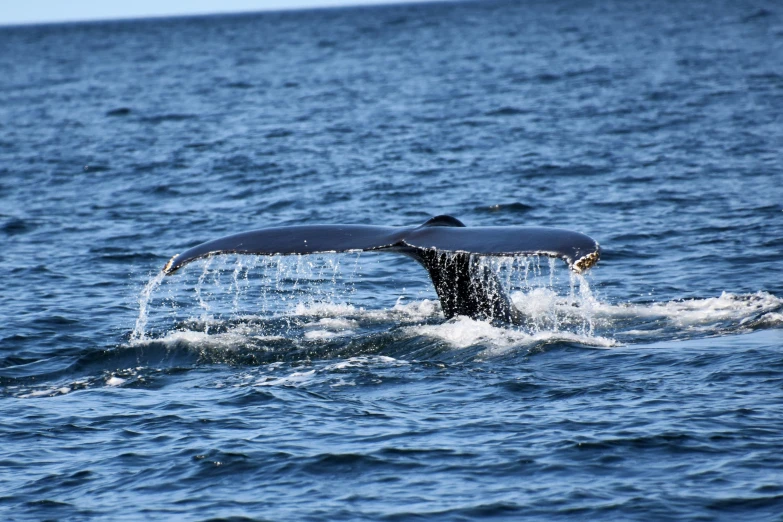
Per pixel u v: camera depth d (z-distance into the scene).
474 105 176.50
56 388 44.94
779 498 30.64
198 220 91.50
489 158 119.50
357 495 32.38
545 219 86.38
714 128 133.75
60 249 80.75
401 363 44.97
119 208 98.75
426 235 41.56
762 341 45.34
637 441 35.25
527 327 48.72
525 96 186.50
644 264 68.88
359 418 38.91
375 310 54.78
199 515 31.34
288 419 39.09
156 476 34.47
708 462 33.38
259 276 68.69
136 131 162.00
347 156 125.88
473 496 31.94
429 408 39.62
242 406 40.88
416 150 128.12
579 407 38.78
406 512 31.05
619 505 30.83
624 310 52.53
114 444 37.47
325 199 98.88
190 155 132.12
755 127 132.50
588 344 46.12
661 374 41.91
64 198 105.25
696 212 85.12
